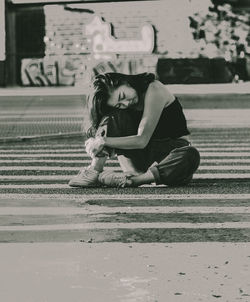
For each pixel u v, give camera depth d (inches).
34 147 742.5
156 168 485.7
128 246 341.4
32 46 2001.7
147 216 406.9
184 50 1958.7
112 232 369.1
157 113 472.7
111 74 471.8
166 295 273.1
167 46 1974.7
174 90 1676.9
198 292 276.7
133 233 366.9
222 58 1931.6
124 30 1989.4
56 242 349.1
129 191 482.0
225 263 314.3
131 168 494.0
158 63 1967.3
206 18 1947.6
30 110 1214.9
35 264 312.0
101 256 324.2
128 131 477.1
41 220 398.6
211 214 411.5
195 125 949.2
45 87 1972.2
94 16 1991.9
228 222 391.5
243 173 562.9
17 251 332.8
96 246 341.4
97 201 450.3
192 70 1937.7
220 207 430.9
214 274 299.0
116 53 1989.4
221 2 1939.0
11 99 1470.2
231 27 1939.0
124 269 304.8
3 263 313.7
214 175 552.1
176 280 290.7
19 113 1157.7
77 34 1998.0
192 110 1181.7
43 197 466.6
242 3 1929.1
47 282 287.9
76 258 321.1
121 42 1991.9
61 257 322.7
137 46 1987.0
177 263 314.0
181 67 1942.7
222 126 935.0
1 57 1983.3
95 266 309.0
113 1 1985.7
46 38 2001.7
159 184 491.2
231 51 1930.4
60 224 388.2
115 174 494.9
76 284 285.4
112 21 1991.9
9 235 363.9
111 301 266.2
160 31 1973.4
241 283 287.6
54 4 1996.8
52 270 303.3
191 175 495.2
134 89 472.4
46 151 709.3
